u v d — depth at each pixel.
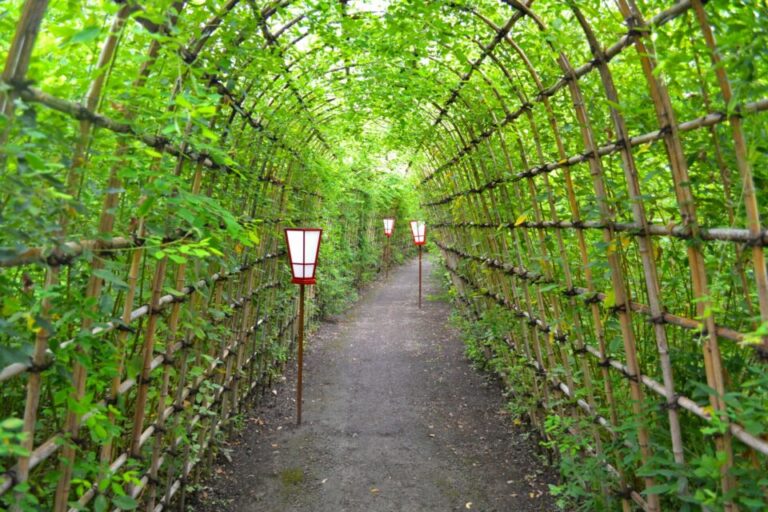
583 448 2.68
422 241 9.01
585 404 2.54
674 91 1.61
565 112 2.61
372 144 7.88
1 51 1.24
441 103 4.67
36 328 1.14
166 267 2.10
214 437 3.20
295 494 2.98
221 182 2.84
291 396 4.62
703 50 1.32
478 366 5.27
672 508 1.94
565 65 2.09
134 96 1.44
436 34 2.76
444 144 5.74
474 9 2.58
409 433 3.79
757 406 1.32
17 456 1.24
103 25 1.34
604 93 2.13
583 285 2.62
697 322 1.56
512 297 3.92
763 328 1.07
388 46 3.29
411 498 2.93
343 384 4.93
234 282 3.57
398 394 4.64
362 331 7.18
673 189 1.77
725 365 1.58
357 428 3.90
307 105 4.51
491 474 3.16
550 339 2.82
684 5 1.38
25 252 1.15
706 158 1.57
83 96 1.27
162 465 2.58
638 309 1.85
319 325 7.46
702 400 1.61
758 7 1.23
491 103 3.30
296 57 3.36
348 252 8.84
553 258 2.49
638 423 1.73
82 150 1.29
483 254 4.61
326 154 7.54
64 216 1.28
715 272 1.51
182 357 2.44
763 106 1.22
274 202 4.42
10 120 1.00
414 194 12.91
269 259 4.53
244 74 2.58
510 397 4.36
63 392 1.27
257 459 3.40
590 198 2.06
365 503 2.88
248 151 3.33
